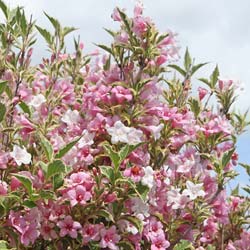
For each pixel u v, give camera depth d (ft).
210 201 4.99
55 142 4.56
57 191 4.34
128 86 4.71
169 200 4.83
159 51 4.80
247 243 5.55
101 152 4.60
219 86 5.39
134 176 4.36
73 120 4.71
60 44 5.32
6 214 4.18
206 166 5.19
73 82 5.64
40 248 4.53
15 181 4.21
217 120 5.12
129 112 4.66
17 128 4.54
